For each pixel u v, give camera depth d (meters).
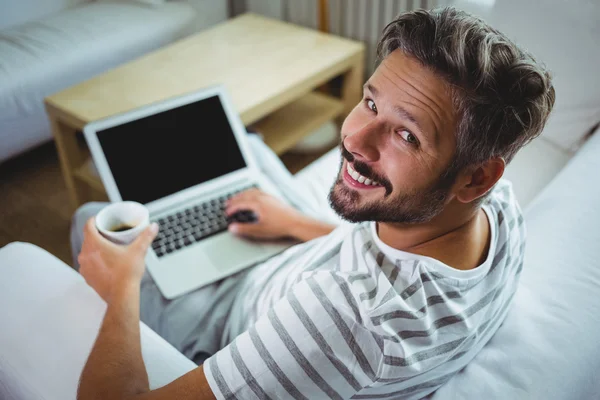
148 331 0.90
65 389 0.78
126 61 2.35
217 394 0.65
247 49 2.08
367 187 0.70
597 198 1.04
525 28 1.44
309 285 0.65
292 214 1.26
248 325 0.99
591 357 0.77
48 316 0.87
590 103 1.41
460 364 0.75
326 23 2.57
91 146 1.29
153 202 1.32
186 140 1.39
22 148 2.16
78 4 2.66
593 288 0.86
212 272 1.16
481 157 0.62
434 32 0.59
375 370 0.63
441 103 0.59
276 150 2.00
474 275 0.69
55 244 1.93
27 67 2.08
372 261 0.69
